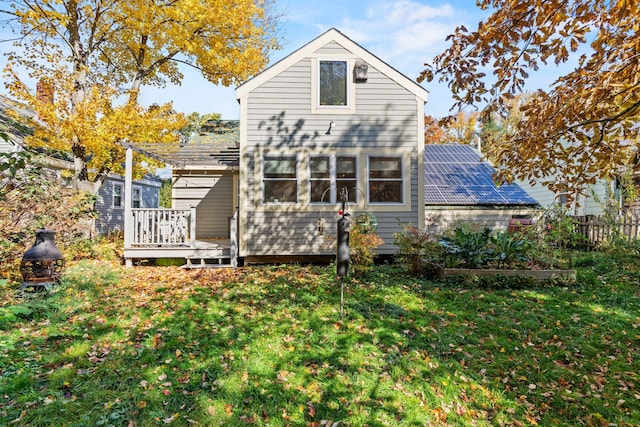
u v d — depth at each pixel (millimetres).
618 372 3883
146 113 11953
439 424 3090
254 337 4598
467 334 4793
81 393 3299
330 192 9688
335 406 3271
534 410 3312
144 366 3812
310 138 9664
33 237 7730
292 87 9641
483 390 3580
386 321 5184
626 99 3590
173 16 12016
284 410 3199
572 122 3818
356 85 9789
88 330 4660
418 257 8062
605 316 5398
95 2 12234
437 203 12586
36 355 3914
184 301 5996
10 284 6285
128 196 9531
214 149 10266
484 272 7320
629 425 3098
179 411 3135
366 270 7770
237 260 9945
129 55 14602
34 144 10750
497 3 3648
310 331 4812
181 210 9805
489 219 12625
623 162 4297
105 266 8477
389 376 3773
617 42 3197
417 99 9898
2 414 2928
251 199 9523
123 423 2945
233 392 3414
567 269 7520
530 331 4910
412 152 9891
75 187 12078
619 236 9328
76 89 12164
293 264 9688
